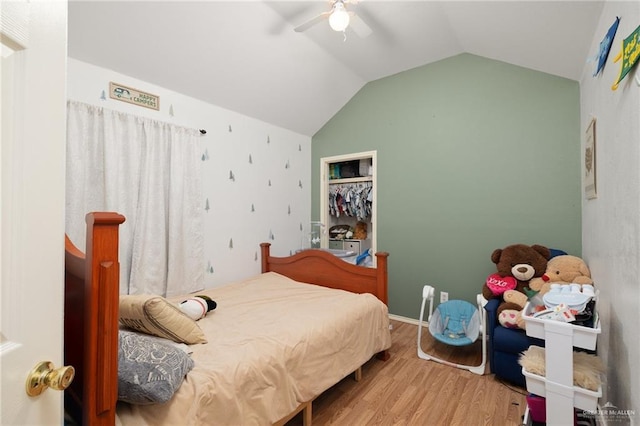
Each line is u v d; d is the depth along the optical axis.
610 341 1.43
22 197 0.51
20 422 0.50
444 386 1.98
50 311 0.56
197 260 2.62
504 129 2.67
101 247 0.81
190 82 2.50
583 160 2.24
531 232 2.54
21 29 0.50
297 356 1.51
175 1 1.89
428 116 3.07
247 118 3.17
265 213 3.37
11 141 0.49
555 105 2.45
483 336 2.17
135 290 2.21
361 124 3.53
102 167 2.07
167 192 2.45
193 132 2.61
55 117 0.57
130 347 1.09
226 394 1.16
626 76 1.16
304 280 2.81
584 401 1.24
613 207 1.39
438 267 3.01
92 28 1.85
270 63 2.66
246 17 2.16
